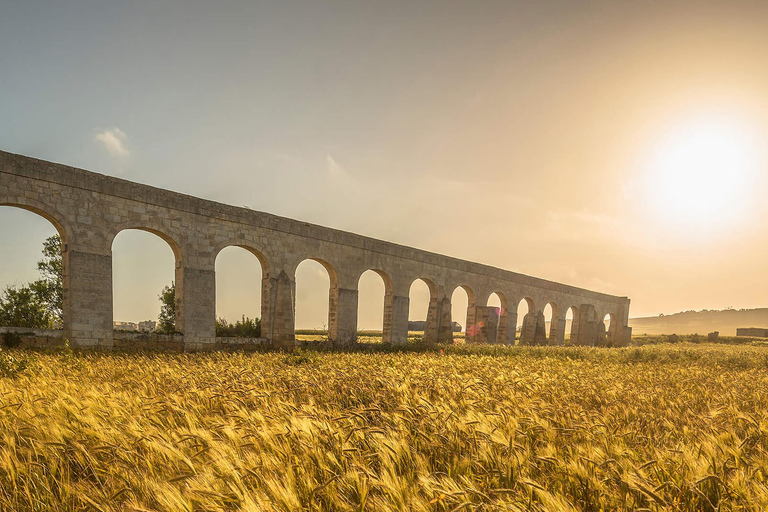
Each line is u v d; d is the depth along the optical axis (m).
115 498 3.19
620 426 5.21
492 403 5.98
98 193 18.48
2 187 15.95
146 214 19.94
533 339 44.19
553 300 46.88
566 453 4.02
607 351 26.66
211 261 22.06
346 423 4.85
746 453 4.16
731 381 10.59
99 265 18.27
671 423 5.33
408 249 32.16
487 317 37.31
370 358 15.88
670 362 21.16
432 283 34.41
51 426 4.46
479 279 38.09
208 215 22.02
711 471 3.44
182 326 20.89
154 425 4.74
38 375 9.07
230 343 22.45
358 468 3.43
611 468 3.48
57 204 17.30
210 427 4.71
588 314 49.09
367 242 29.52
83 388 6.84
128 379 8.84
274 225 24.72
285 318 24.58
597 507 3.14
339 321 27.69
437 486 3.00
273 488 2.97
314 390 7.20
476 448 3.99
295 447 3.94
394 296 31.20
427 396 6.78
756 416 5.90
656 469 3.57
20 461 3.76
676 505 3.04
